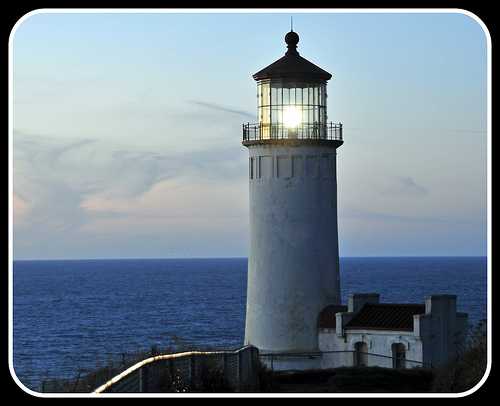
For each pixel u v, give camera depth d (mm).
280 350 79438
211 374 46625
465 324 76250
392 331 71875
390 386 62125
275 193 80750
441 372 57625
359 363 74500
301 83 81875
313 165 80875
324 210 81312
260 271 81188
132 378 38594
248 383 52344
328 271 81062
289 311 79688
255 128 82562
